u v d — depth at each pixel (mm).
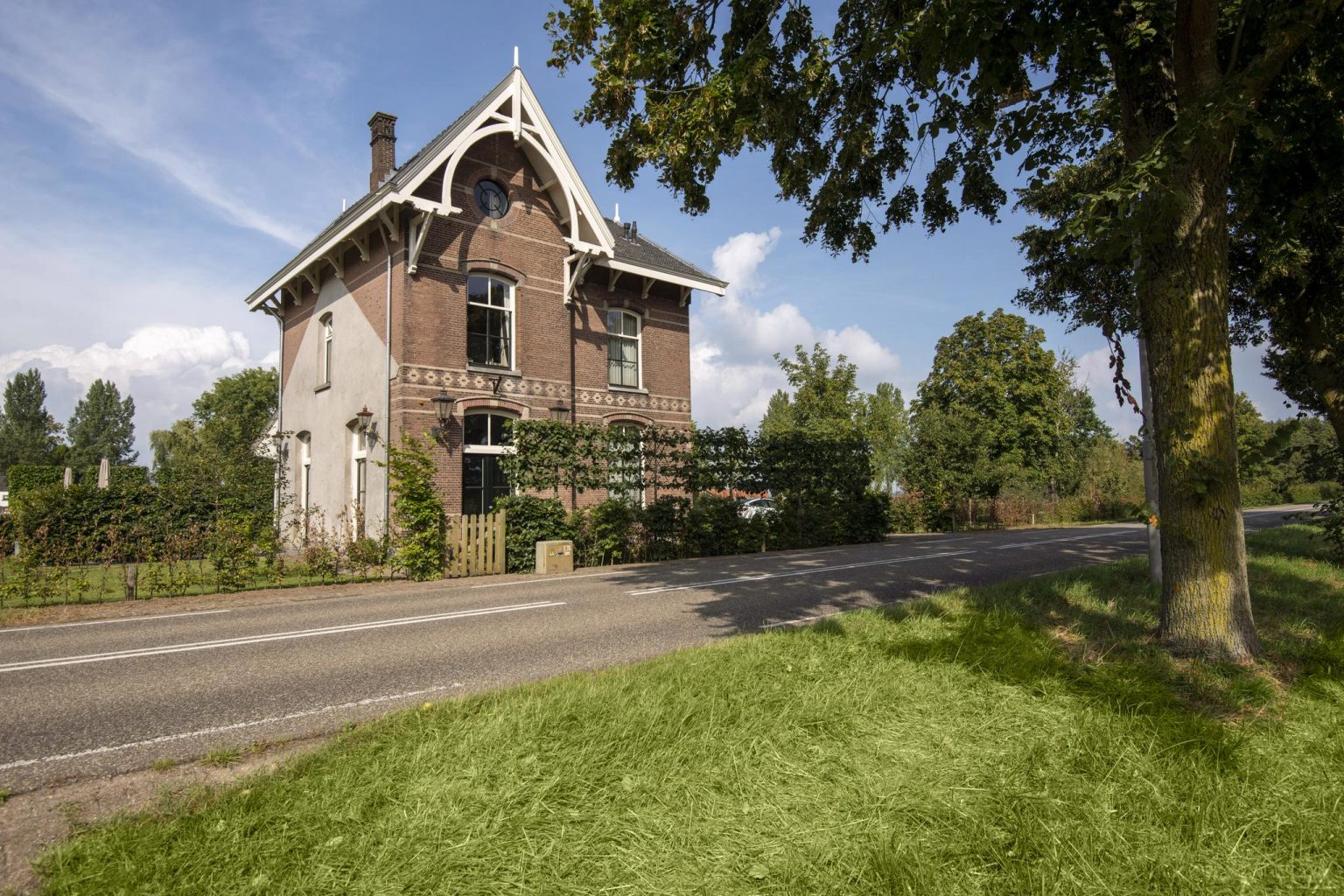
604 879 2461
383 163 19922
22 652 6746
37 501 14383
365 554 12250
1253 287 10414
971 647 5281
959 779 3207
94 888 2457
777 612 8180
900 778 3199
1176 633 5441
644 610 8609
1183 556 5441
